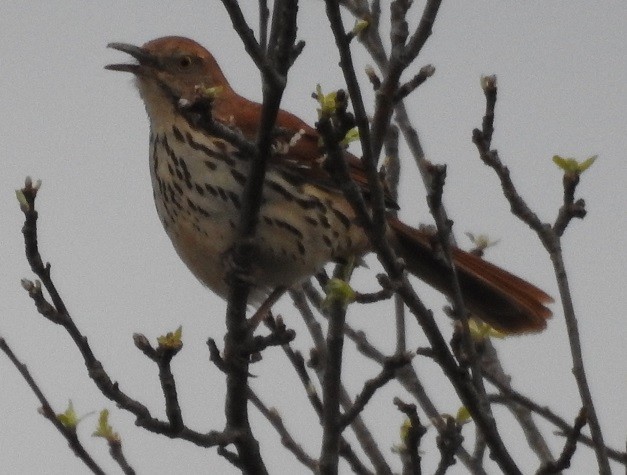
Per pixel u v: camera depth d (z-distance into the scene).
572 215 7.71
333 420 7.51
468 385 7.14
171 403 6.86
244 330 7.74
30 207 6.55
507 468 7.09
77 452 7.38
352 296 7.44
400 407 7.30
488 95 7.74
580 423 7.17
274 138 7.60
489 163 7.67
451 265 7.45
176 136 9.74
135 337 6.75
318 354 9.37
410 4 7.50
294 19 6.59
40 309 6.62
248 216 7.64
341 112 6.32
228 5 6.45
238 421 7.64
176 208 9.87
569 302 7.42
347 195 6.73
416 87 7.56
